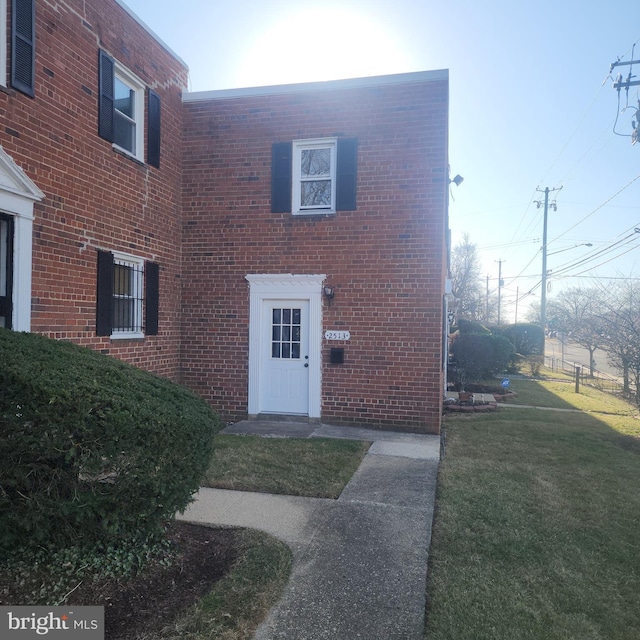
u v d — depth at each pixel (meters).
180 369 9.32
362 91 8.62
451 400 12.15
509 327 27.53
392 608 3.13
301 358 9.07
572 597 3.32
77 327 6.66
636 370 10.65
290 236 8.93
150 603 3.08
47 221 6.16
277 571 3.48
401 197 8.48
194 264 9.30
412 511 4.75
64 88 6.43
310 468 6.02
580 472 6.25
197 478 3.55
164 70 8.73
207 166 9.24
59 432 2.88
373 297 8.60
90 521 3.16
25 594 3.05
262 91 9.01
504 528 4.38
